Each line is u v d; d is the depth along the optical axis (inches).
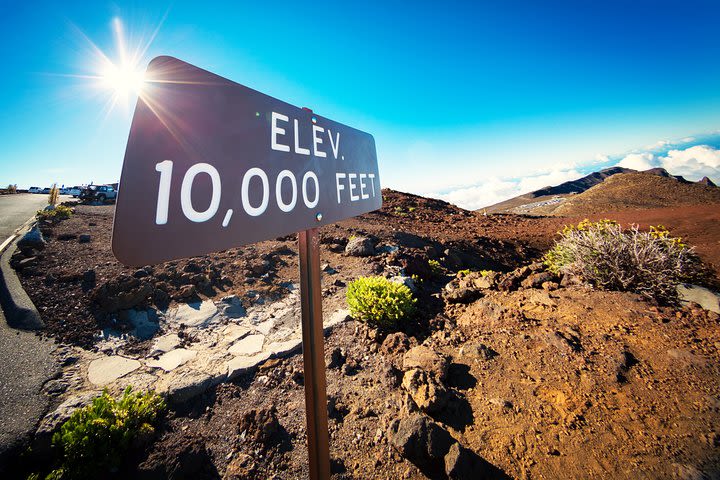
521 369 125.5
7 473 93.6
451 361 138.3
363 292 187.9
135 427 103.9
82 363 144.3
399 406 117.0
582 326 144.0
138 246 29.7
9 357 136.8
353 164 76.2
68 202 611.5
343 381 136.6
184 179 34.8
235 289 235.6
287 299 231.0
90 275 218.7
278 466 99.5
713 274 229.6
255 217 44.3
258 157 45.9
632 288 170.4
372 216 585.9
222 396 130.0
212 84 39.5
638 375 110.3
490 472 88.4
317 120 62.5
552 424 99.3
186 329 184.2
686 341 121.6
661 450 84.5
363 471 95.1
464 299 206.7
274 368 147.5
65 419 106.3
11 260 225.9
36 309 172.9
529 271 223.9
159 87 32.7
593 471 83.8
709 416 90.4
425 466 94.6
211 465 99.6
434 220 639.8
